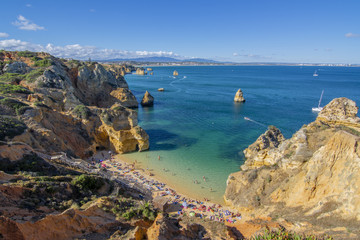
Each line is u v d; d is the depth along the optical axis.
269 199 32.28
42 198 22.14
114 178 40.09
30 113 46.34
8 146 29.70
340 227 22.31
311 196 27.80
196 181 45.56
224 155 56.41
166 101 121.50
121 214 23.36
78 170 36.25
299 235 19.94
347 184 24.84
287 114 93.38
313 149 33.31
